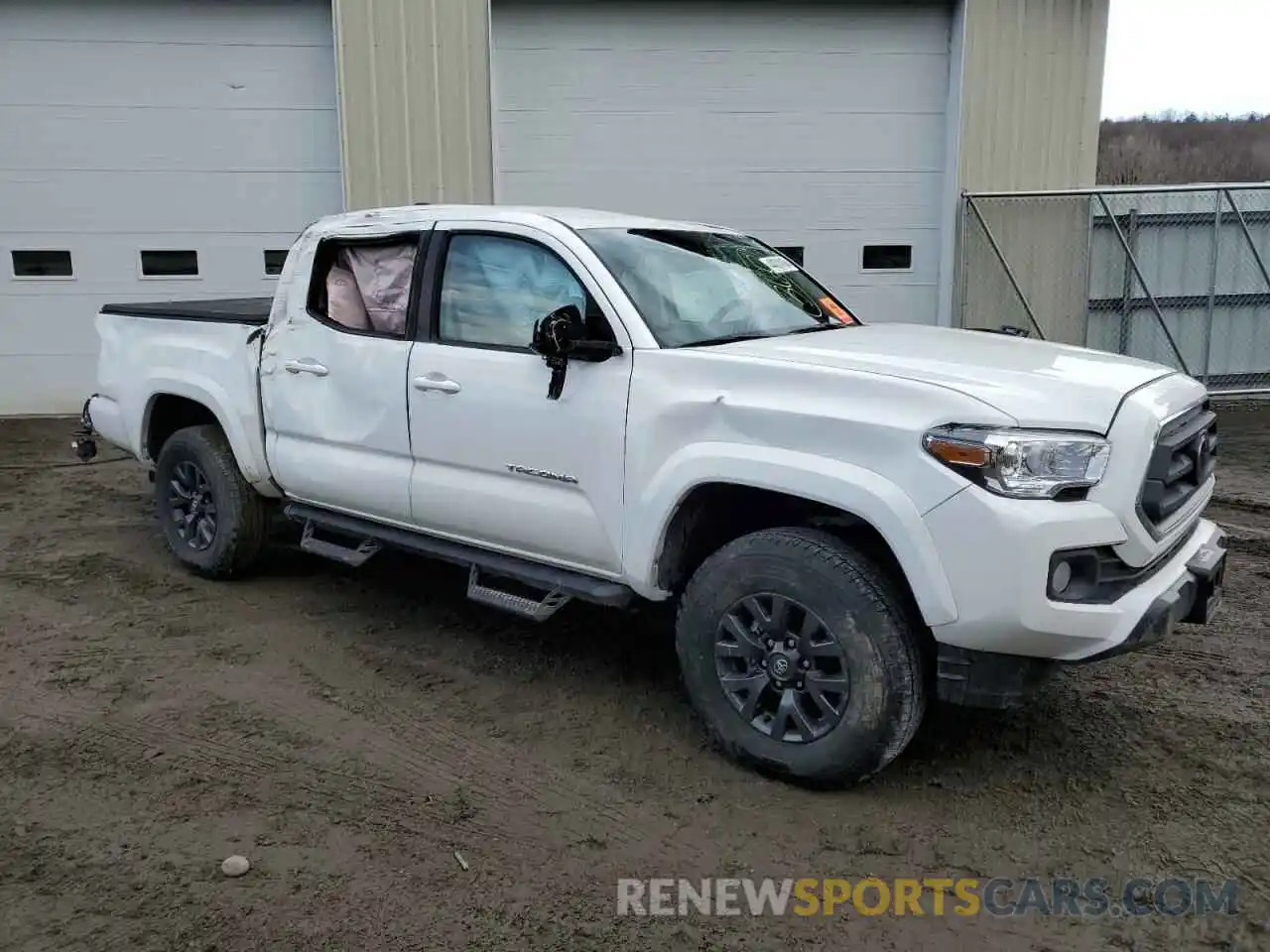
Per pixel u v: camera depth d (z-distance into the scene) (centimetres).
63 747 384
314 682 444
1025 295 1112
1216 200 1087
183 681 443
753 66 1057
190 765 372
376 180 1019
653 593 384
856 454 331
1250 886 303
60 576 579
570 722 408
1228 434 976
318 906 293
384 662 465
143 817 338
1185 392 367
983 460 310
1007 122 1066
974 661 325
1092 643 315
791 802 349
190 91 1021
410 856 318
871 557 349
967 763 375
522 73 1038
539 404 403
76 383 1056
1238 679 441
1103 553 322
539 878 308
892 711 333
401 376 450
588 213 462
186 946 276
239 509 547
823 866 315
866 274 1105
